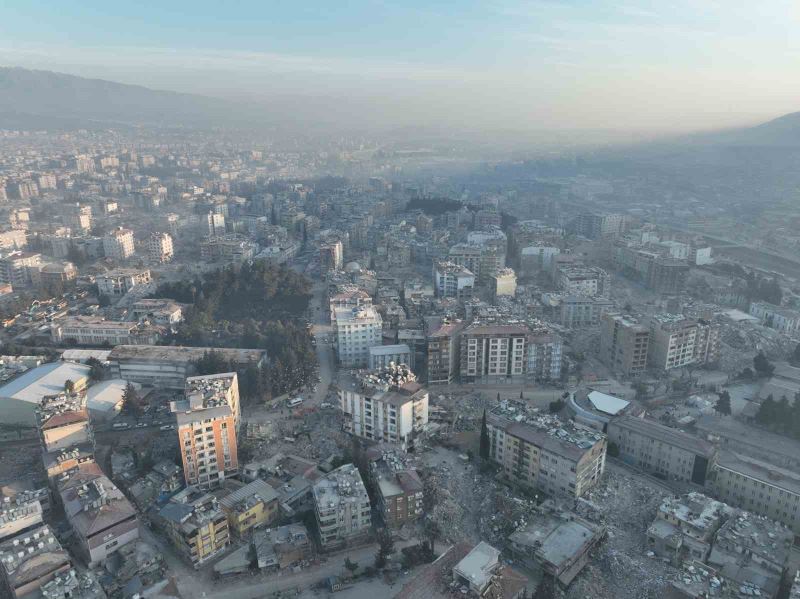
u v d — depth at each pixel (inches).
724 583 7760.8
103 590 7647.6
